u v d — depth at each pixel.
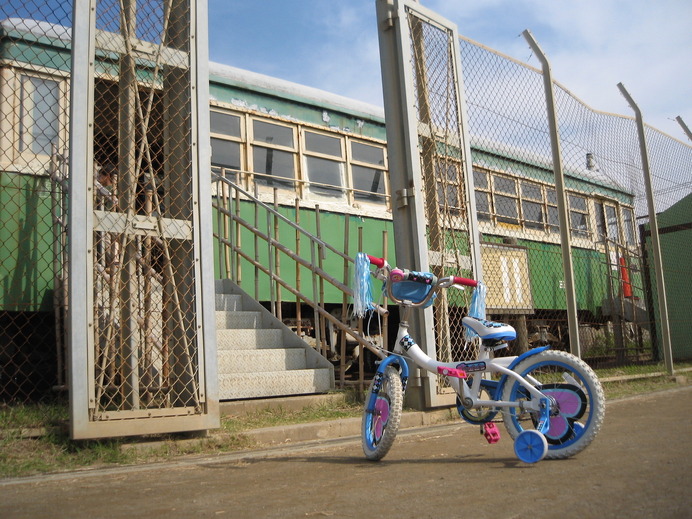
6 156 5.55
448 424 5.12
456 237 5.87
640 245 10.75
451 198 5.88
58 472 3.36
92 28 3.96
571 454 3.14
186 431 3.98
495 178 9.43
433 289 3.66
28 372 6.05
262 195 7.78
